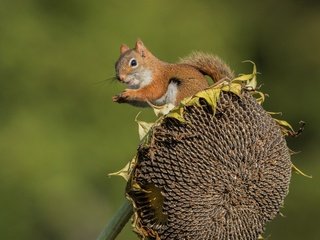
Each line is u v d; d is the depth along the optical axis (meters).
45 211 18.66
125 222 7.98
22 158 18.84
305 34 24.08
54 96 19.69
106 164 19.05
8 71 19.92
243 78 7.83
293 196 19.58
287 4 24.25
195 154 7.69
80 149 19.16
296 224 19.27
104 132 19.27
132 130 19.23
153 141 7.74
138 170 7.78
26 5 20.36
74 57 19.89
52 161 18.88
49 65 19.86
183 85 8.64
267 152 7.76
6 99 19.72
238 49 22.22
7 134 19.23
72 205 18.69
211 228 7.71
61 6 20.34
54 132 19.30
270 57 23.62
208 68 8.62
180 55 20.39
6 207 18.56
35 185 18.67
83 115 19.48
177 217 7.70
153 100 8.82
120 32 20.17
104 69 19.80
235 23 22.53
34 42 20.03
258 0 24.02
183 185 7.68
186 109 7.77
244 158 7.71
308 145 22.05
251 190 7.74
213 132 7.71
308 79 23.38
